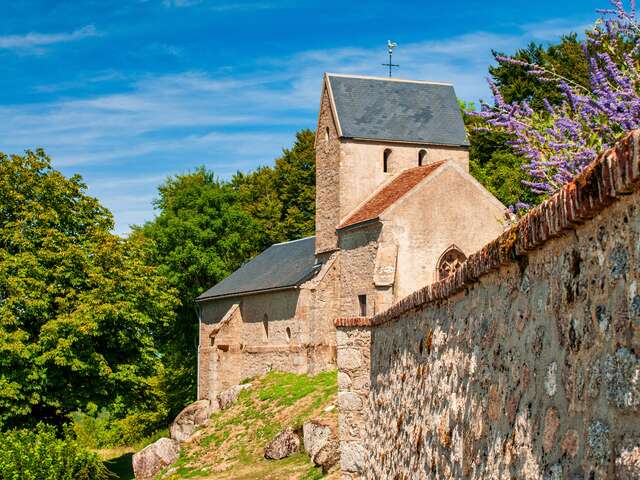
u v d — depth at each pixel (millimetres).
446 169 37938
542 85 46812
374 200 41094
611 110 9977
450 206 37812
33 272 34688
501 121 12016
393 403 12406
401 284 36969
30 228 36156
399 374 11945
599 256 4496
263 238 69500
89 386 36094
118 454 49562
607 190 4230
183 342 63156
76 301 35250
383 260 36812
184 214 62719
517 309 6113
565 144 11008
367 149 42844
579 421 4605
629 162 3949
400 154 43312
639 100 9805
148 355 38125
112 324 37156
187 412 43500
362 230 39656
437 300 9258
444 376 8711
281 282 46000
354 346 16125
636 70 10055
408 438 10711
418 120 43969
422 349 10102
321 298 42031
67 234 37812
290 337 44719
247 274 54281
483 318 7195
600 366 4367
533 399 5484
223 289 54156
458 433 7766
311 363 41906
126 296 37438
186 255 60906
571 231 4961
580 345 4699
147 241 42125
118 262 37938
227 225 63688
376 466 13984
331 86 43812
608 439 4168
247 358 49781
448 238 37719
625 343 4078
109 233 38094
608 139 10578
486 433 6676
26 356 32844
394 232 37188
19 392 33375
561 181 10930
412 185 38188
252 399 39875
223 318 50625
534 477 5234
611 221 4344
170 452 36812
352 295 40656
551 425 5047
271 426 35281
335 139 43000
